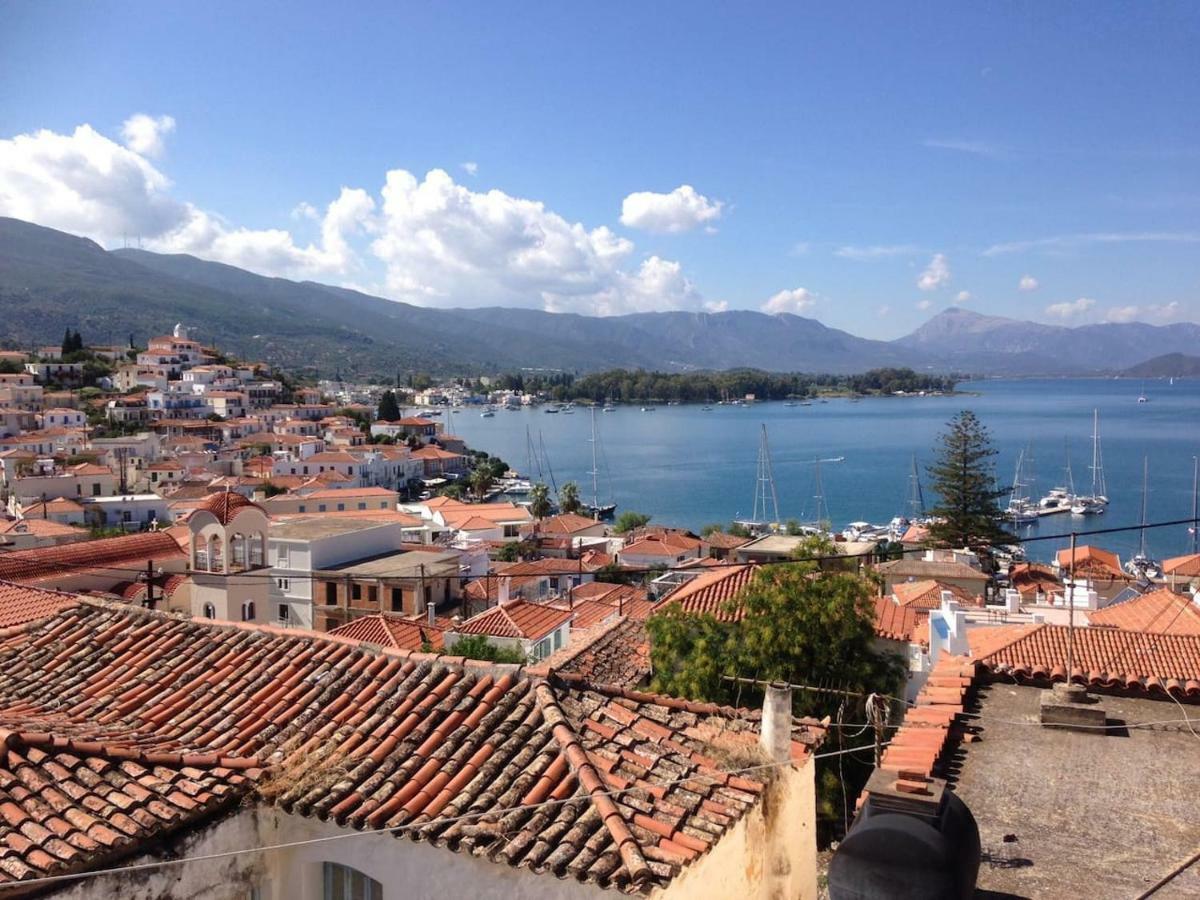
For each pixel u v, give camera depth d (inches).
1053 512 6013.8
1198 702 620.4
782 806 441.1
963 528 3348.9
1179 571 2810.0
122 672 542.3
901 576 2802.7
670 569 1042.7
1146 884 374.3
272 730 462.3
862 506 6692.9
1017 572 3260.3
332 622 2549.2
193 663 543.5
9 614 1015.6
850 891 296.4
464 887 375.2
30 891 331.3
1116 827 430.0
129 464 5954.7
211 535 1911.9
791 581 1029.2
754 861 423.8
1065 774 495.8
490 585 2844.5
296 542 2591.0
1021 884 375.6
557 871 351.6
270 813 411.5
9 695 518.9
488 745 434.6
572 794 400.8
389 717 462.0
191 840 383.6
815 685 976.3
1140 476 7504.9
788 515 6427.2
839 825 871.1
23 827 356.5
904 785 331.3
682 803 400.5
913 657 1157.7
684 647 1062.4
